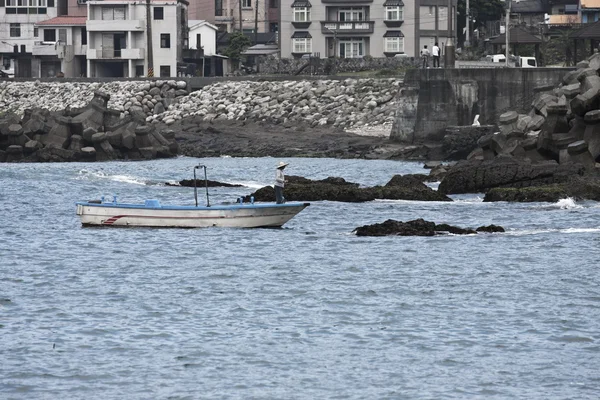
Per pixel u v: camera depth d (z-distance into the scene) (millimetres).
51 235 183500
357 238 178875
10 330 117625
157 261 158000
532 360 107562
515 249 166375
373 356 108938
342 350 110875
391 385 100625
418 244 171875
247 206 189000
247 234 182750
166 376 102875
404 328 119000
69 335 115938
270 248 168500
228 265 154375
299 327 119500
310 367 105562
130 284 141625
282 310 127250
